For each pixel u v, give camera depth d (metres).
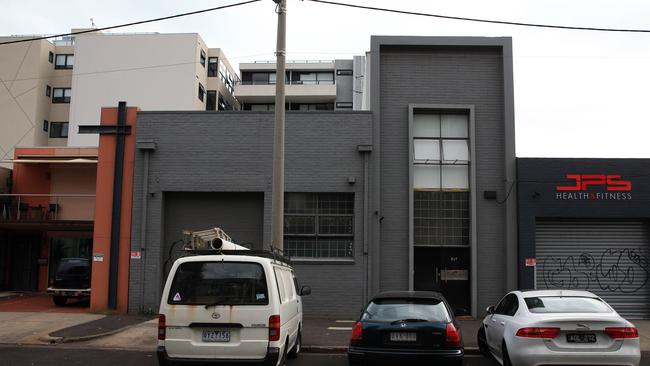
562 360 8.17
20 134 49.22
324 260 17.14
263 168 17.56
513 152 17.72
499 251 17.53
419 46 18.27
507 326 9.18
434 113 18.41
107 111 18.12
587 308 9.06
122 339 13.03
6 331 13.77
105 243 17.58
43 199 24.36
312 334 13.88
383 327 8.41
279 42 13.39
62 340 12.71
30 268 23.97
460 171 18.08
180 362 7.90
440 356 8.20
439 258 17.72
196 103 46.91
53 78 51.66
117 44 47.19
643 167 17.44
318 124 17.72
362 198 17.39
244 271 8.23
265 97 53.91
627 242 17.67
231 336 7.97
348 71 55.88
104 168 17.88
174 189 17.62
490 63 18.38
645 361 11.12
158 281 17.25
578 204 17.36
